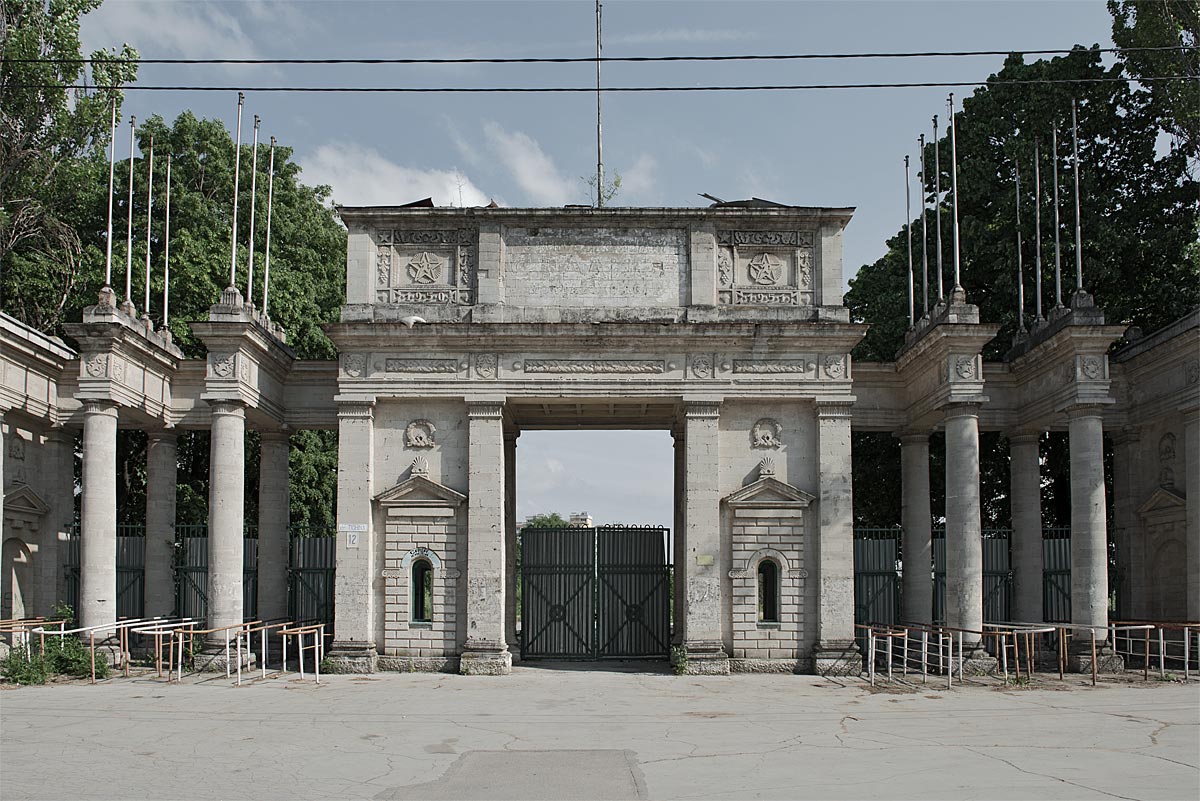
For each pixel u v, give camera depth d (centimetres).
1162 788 1686
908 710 2588
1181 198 4531
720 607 3400
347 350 3462
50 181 4716
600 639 3938
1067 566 3969
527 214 3506
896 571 3931
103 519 3378
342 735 2217
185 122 5116
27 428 3738
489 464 3422
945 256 4772
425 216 3512
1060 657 3262
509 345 3438
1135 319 4516
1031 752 2009
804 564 3447
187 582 3969
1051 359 3541
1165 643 3478
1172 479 3672
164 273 3981
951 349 3384
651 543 3991
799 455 3491
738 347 3453
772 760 1941
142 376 3619
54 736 2191
